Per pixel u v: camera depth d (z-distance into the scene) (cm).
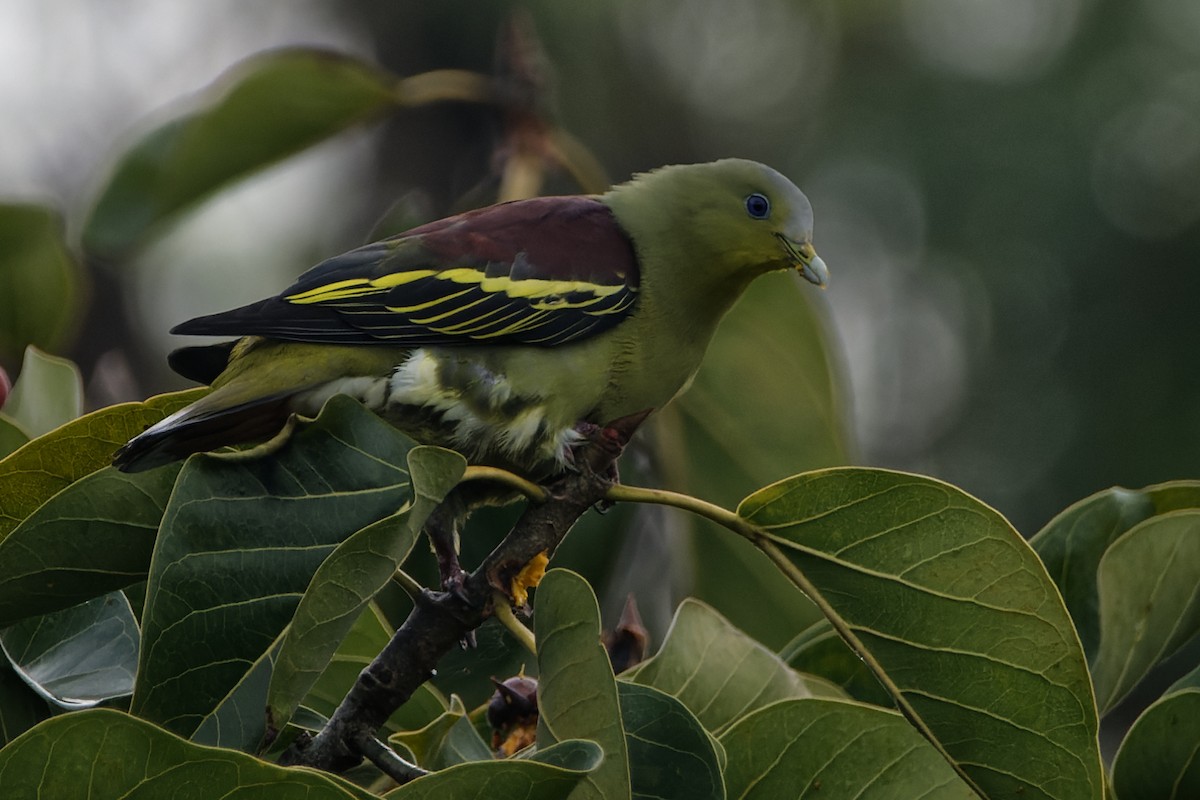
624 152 2288
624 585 1462
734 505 1094
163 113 1154
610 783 579
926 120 2180
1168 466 1977
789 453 1099
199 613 569
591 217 980
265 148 1162
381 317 864
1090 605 774
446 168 2262
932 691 630
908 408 2144
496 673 920
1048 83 2120
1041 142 2095
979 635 620
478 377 888
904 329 2156
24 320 1094
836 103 2264
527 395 901
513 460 912
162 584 566
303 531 588
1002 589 615
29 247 1075
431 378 874
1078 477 2011
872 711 661
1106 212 2061
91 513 615
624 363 954
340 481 596
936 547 619
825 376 1101
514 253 918
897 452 2128
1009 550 611
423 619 629
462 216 953
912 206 2156
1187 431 1980
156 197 1167
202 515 577
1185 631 752
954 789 661
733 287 1025
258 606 576
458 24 2223
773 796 664
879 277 2172
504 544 638
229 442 830
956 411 2094
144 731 496
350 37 2231
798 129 2295
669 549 1398
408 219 1211
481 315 891
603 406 962
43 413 847
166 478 625
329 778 509
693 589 1081
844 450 1094
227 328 826
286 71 1114
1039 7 2178
